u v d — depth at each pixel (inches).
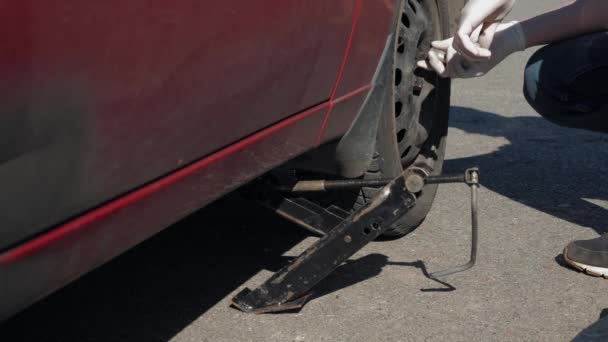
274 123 83.7
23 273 56.3
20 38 50.5
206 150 73.0
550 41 115.6
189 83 66.5
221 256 115.1
